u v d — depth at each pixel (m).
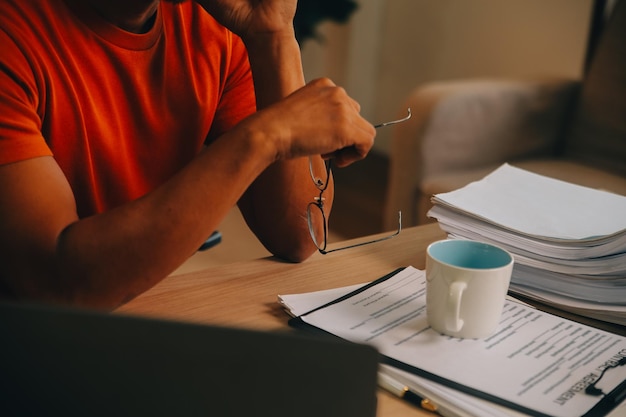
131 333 0.40
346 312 0.85
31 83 0.95
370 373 0.42
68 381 0.40
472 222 1.00
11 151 0.85
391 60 3.84
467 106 2.28
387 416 0.68
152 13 1.11
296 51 1.08
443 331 0.80
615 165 2.32
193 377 0.41
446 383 0.70
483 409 0.67
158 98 1.14
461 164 2.32
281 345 0.41
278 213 1.07
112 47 1.06
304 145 0.86
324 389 0.41
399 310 0.86
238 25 1.07
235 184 0.84
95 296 0.84
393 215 2.36
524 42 3.19
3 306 0.39
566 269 0.91
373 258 1.06
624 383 0.72
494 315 0.79
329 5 3.36
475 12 3.37
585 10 2.93
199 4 1.10
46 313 0.39
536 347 0.78
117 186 1.13
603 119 2.35
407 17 3.70
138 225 0.83
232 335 0.41
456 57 3.50
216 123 1.28
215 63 1.20
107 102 1.08
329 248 1.10
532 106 2.39
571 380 0.72
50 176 0.87
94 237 0.83
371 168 3.83
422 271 0.98
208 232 0.85
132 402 0.40
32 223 0.84
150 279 0.85
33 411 0.40
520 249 0.95
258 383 0.41
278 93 1.07
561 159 2.44
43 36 0.98
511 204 1.04
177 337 0.40
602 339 0.81
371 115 4.00
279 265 1.03
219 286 0.95
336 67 3.95
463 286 0.76
